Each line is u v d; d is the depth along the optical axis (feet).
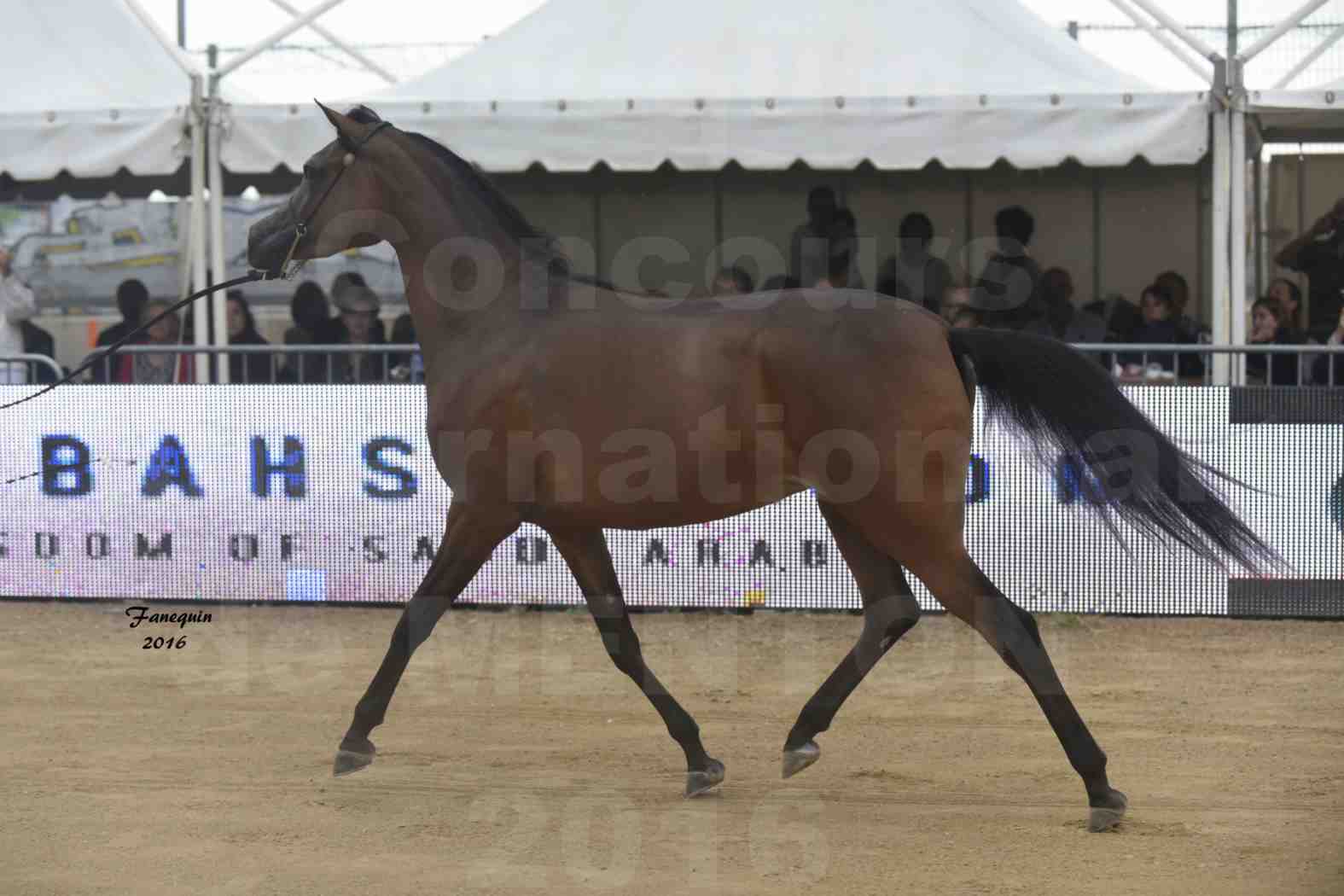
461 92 32.17
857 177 40.83
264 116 31.94
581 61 32.73
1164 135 30.09
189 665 24.84
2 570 30.14
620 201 41.32
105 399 29.48
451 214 18.17
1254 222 41.93
